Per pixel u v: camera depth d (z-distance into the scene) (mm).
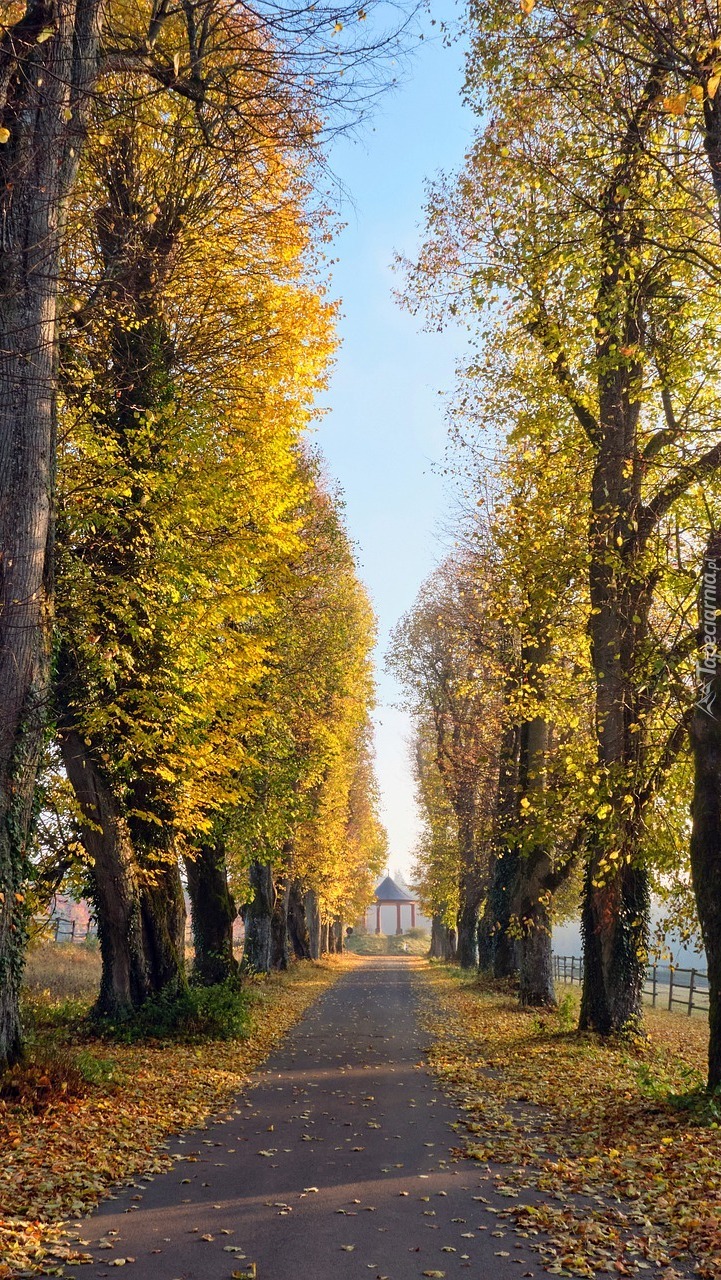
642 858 16203
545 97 14430
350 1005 30125
